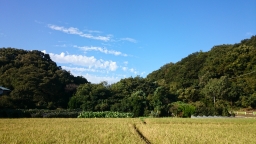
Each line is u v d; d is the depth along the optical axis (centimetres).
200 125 3262
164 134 2184
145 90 7275
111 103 6188
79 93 6241
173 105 5850
